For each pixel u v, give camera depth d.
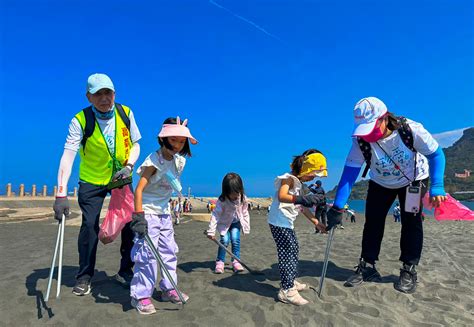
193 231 14.24
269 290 4.21
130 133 4.34
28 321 3.31
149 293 3.50
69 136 4.00
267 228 17.33
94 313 3.44
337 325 3.23
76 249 7.88
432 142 4.12
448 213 4.19
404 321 3.37
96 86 3.91
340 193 4.21
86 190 4.07
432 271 5.16
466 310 3.76
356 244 8.12
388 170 4.29
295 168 3.98
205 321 3.30
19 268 5.59
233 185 5.17
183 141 3.68
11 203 31.58
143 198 3.76
